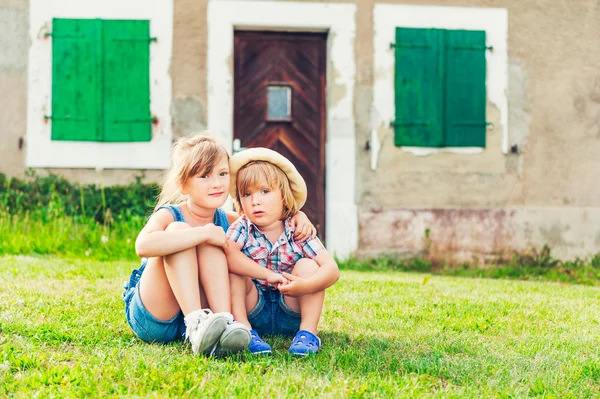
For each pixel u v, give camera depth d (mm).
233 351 2541
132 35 7184
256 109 7457
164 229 2760
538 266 7383
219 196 2758
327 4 7309
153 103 7188
